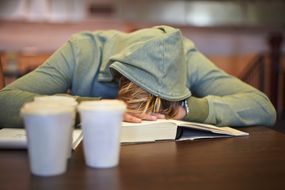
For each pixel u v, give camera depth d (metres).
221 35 6.34
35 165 0.59
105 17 5.84
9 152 0.74
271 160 0.70
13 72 4.01
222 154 0.74
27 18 5.54
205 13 6.14
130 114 0.89
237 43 6.40
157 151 0.76
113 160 0.64
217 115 1.00
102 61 1.10
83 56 1.13
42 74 1.08
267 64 4.67
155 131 0.86
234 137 0.90
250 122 1.05
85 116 0.61
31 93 0.98
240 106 1.05
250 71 4.84
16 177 0.59
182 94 0.93
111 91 1.11
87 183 0.56
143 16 5.91
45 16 5.60
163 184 0.56
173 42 0.93
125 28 5.84
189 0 6.05
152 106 0.92
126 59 0.90
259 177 0.60
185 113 0.96
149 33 1.01
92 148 0.62
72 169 0.62
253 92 1.13
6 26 5.53
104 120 0.60
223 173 0.62
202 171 0.62
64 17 5.69
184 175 0.60
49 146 0.57
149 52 0.90
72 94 1.13
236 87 1.16
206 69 1.20
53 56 1.14
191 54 1.23
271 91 4.36
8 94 0.94
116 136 0.63
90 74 1.12
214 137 0.89
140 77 0.89
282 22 6.44
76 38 1.18
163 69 0.90
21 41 5.61
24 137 0.77
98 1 5.78
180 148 0.79
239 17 6.28
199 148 0.79
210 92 1.18
